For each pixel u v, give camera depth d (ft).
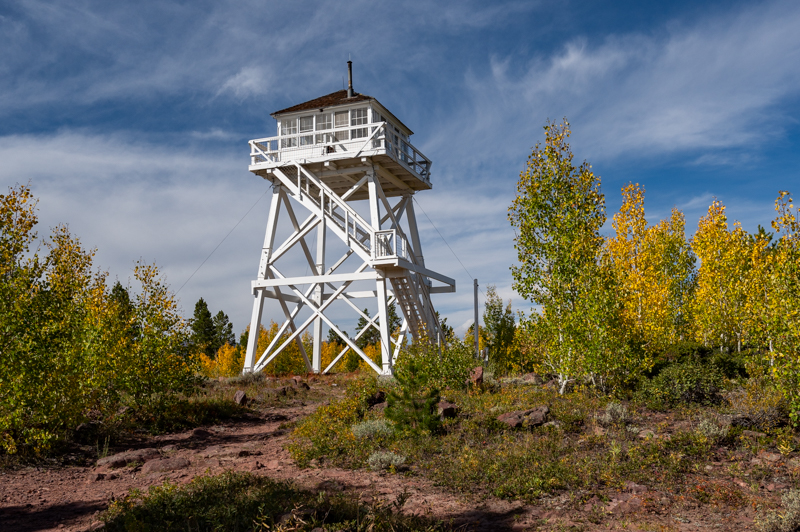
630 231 95.96
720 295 97.55
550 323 64.08
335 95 117.91
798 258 43.78
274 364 158.92
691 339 109.19
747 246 96.32
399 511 26.30
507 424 44.34
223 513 25.09
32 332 42.32
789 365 42.52
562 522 26.32
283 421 64.13
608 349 58.70
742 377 66.64
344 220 111.14
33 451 42.75
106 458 42.32
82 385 49.85
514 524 26.37
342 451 42.01
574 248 64.95
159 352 60.75
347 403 57.00
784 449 34.88
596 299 61.00
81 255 62.64
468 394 60.75
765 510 26.45
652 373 64.18
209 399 69.26
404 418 44.65
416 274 113.70
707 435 38.50
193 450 47.55
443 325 117.19
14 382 40.19
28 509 30.91
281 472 37.35
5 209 42.06
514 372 91.71
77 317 50.88
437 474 34.71
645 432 41.37
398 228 114.01
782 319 43.70
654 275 93.20
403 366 68.08
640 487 30.78
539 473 32.91
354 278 104.42
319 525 23.97
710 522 25.79
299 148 109.91
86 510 30.53
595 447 38.42
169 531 24.06
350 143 107.55
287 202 117.50
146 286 62.85
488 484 32.27
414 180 120.57
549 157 69.56
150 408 59.36
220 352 187.62
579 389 60.49
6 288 40.81
